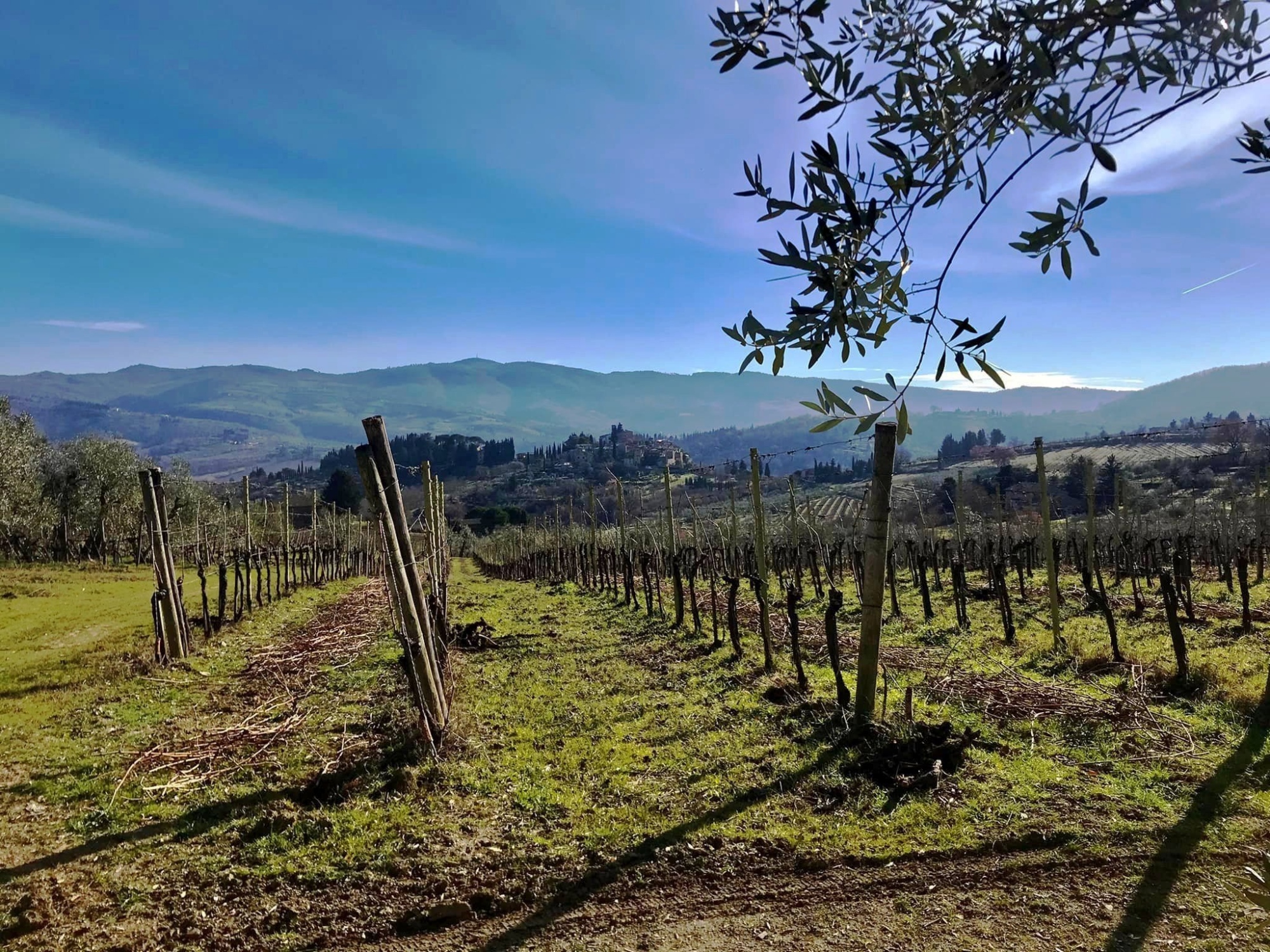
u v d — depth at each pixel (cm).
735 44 164
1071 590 1559
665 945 400
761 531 1009
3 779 631
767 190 166
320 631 1443
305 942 407
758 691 893
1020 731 703
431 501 1236
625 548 1889
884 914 418
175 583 1120
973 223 160
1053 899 420
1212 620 1214
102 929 416
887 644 1185
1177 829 486
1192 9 125
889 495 722
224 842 518
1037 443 1080
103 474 3562
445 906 432
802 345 178
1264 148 167
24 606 1808
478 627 1397
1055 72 140
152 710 845
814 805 555
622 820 540
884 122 165
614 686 961
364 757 676
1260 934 372
